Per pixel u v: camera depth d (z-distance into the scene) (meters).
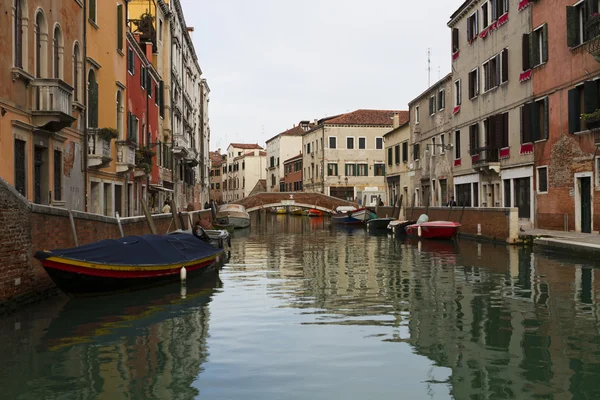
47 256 10.03
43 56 14.55
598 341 8.00
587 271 14.35
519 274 14.19
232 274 15.38
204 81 62.75
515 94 24.61
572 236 18.91
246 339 8.30
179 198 39.72
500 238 22.27
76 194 17.12
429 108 36.25
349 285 13.18
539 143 22.67
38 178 14.67
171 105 35.16
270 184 85.31
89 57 18.17
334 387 6.27
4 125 12.33
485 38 27.75
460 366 6.95
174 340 8.27
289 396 6.02
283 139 78.75
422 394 6.05
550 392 6.07
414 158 39.41
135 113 24.88
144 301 11.23
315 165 60.22
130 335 8.58
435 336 8.37
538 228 22.94
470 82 29.59
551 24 21.69
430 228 26.12
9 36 12.58
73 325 9.16
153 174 29.38
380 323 9.23
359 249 22.77
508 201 25.88
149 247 12.86
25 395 6.11
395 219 36.50
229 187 105.25
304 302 11.14
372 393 6.09
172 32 35.84
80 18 17.38
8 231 9.34
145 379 6.58
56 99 13.92
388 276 14.55
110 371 6.88
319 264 17.62
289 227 42.47
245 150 103.69
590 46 18.59
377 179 57.41
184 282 13.61
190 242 14.95
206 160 66.69
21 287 9.94
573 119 20.12
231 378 6.59
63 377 6.66
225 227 36.16
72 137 16.78
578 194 20.19
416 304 10.77
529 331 8.59
